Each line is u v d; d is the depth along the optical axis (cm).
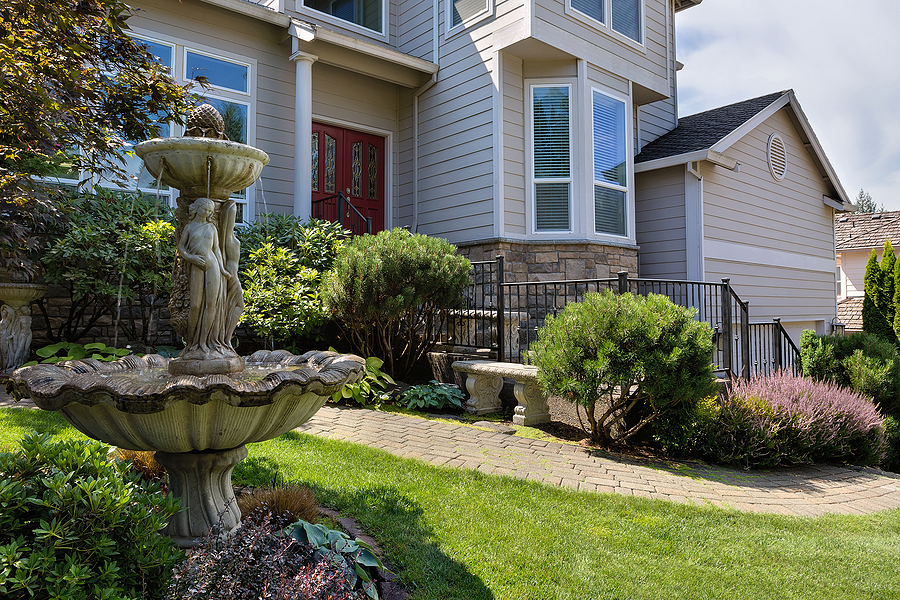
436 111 975
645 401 538
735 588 268
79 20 401
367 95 1027
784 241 1242
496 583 251
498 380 651
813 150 1321
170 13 816
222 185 282
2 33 363
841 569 298
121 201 693
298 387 230
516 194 874
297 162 856
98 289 628
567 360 498
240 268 709
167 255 654
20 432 401
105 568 166
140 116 463
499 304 670
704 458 543
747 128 1061
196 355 274
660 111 1219
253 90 891
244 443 251
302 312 636
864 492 477
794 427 544
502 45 850
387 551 270
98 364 293
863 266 2391
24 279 636
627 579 266
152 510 194
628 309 495
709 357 492
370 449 441
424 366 731
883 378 838
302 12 952
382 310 639
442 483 372
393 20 1073
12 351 598
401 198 1054
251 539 202
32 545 167
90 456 202
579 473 429
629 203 959
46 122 410
